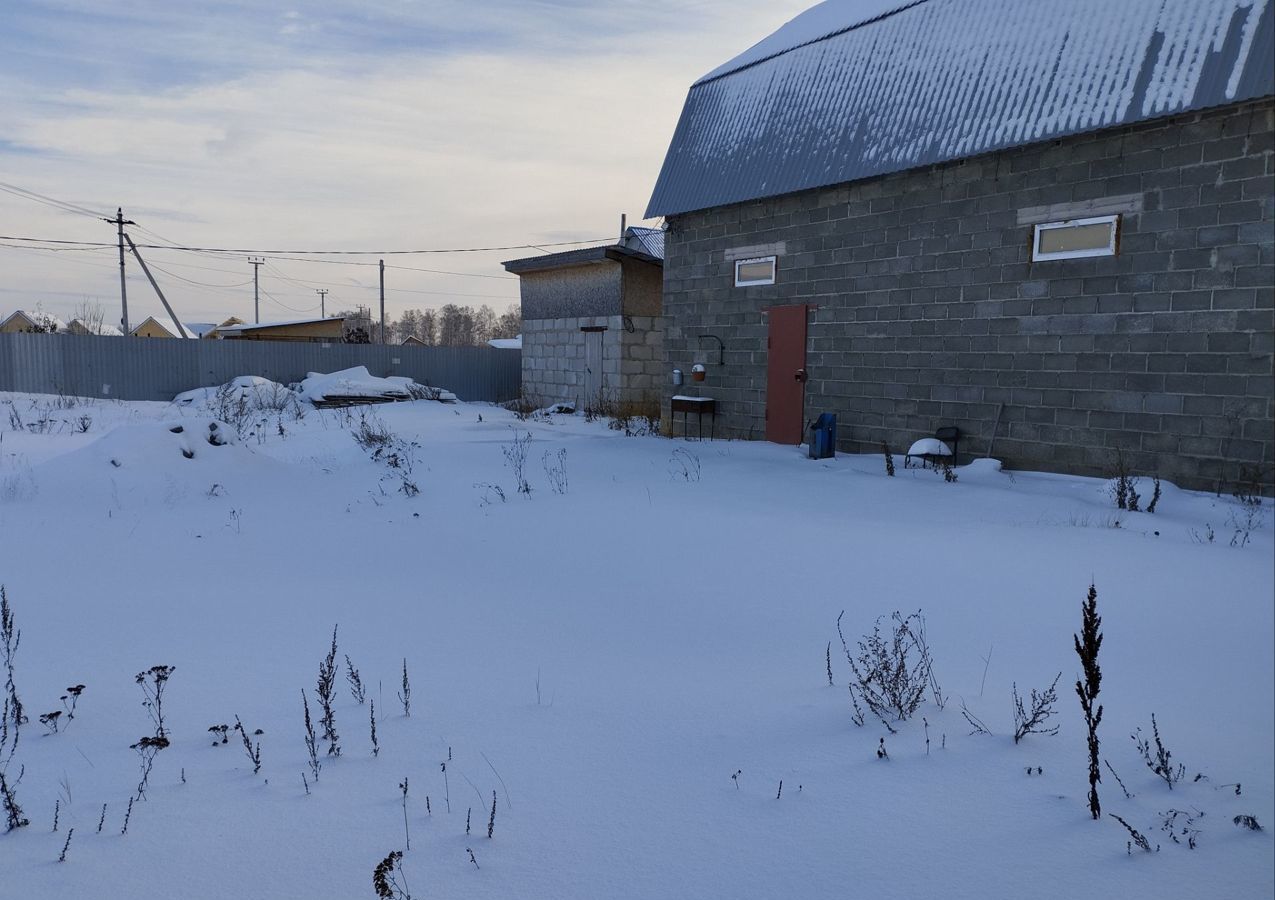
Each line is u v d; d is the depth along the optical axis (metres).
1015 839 2.48
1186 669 3.88
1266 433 8.31
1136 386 9.25
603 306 21.98
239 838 2.48
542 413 22.12
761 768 2.95
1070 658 4.07
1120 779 2.85
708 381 15.07
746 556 6.25
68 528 7.57
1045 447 10.11
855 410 12.41
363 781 2.84
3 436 15.23
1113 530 6.89
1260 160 8.24
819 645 4.34
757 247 13.89
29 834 2.50
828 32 13.81
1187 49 8.79
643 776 2.89
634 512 7.97
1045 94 9.91
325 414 19.78
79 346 24.19
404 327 137.62
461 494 9.37
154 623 4.73
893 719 3.36
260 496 9.57
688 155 15.41
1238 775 2.87
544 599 5.25
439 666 4.04
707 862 2.36
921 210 11.33
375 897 2.19
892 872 2.31
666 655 4.21
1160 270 8.99
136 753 3.07
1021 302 10.26
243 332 41.91
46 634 4.50
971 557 5.98
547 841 2.46
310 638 4.47
